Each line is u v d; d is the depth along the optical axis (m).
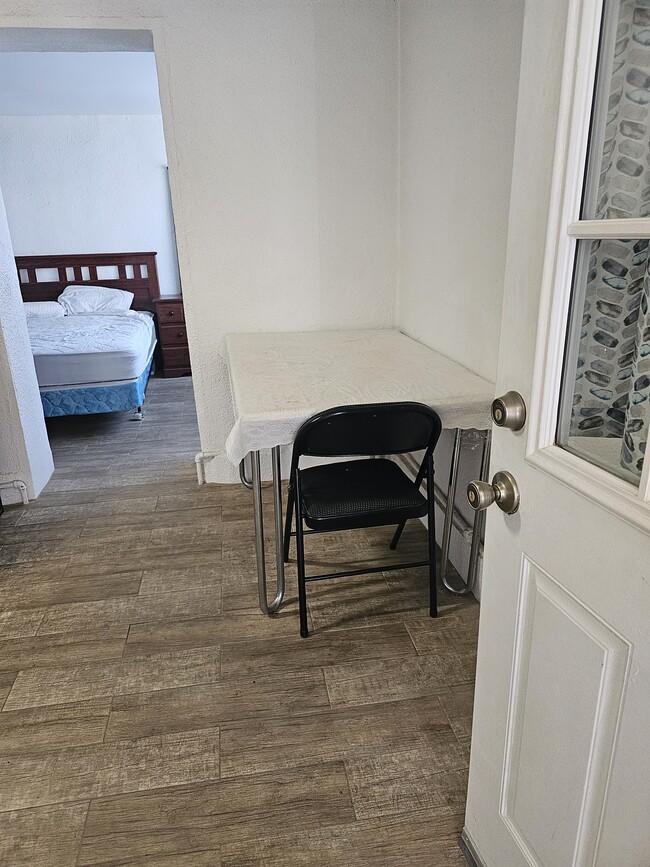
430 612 1.94
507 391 0.88
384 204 2.76
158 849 1.24
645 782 0.68
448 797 1.34
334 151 2.65
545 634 0.85
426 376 1.97
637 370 0.69
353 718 1.55
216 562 2.30
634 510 0.64
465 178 1.98
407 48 2.45
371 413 1.61
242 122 2.56
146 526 2.60
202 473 3.03
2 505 2.74
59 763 1.44
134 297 5.68
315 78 2.55
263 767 1.41
